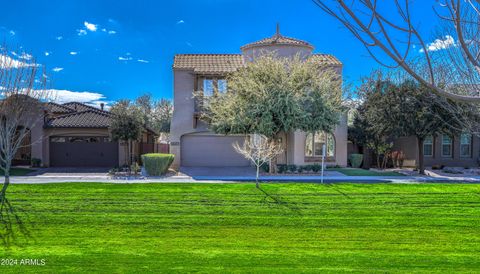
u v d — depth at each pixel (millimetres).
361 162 27688
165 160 22234
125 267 7328
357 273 7062
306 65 21422
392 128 23234
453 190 13453
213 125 22438
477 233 9711
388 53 3545
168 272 7086
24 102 13023
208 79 26188
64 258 7805
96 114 30000
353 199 12328
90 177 21469
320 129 21031
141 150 32719
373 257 8008
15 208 11102
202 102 25734
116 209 11227
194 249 8484
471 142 28781
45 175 22750
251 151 19734
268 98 20312
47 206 11320
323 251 8406
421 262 7707
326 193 12945
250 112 20281
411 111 22188
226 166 27172
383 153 28047
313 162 26047
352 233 9672
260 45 25922
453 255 8164
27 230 9617
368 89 29281
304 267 7383
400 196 12680
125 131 23750
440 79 9367
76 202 11711
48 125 27562
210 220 10516
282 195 12672
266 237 9367
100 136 28297
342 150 26531
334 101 21828
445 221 10539
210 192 12906
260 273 7043
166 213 10984
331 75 22484
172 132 26219
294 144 25359
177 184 14117
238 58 29094
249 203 11859
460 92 8570
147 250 8383
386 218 10750
